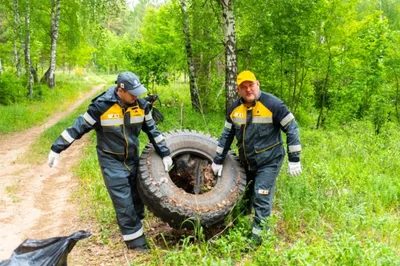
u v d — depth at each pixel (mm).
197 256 4457
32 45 33344
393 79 18188
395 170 8445
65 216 6320
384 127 15156
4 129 17562
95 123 4699
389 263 3885
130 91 4488
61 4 30594
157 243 5055
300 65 16828
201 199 4781
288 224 5277
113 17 21000
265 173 4879
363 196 6570
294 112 17984
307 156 9203
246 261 4324
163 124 13977
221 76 19594
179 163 5355
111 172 4754
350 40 17125
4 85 26047
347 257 3836
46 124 20844
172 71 21547
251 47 16156
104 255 4770
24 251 3674
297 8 14898
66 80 46969
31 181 8773
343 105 18828
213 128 13453
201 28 16594
